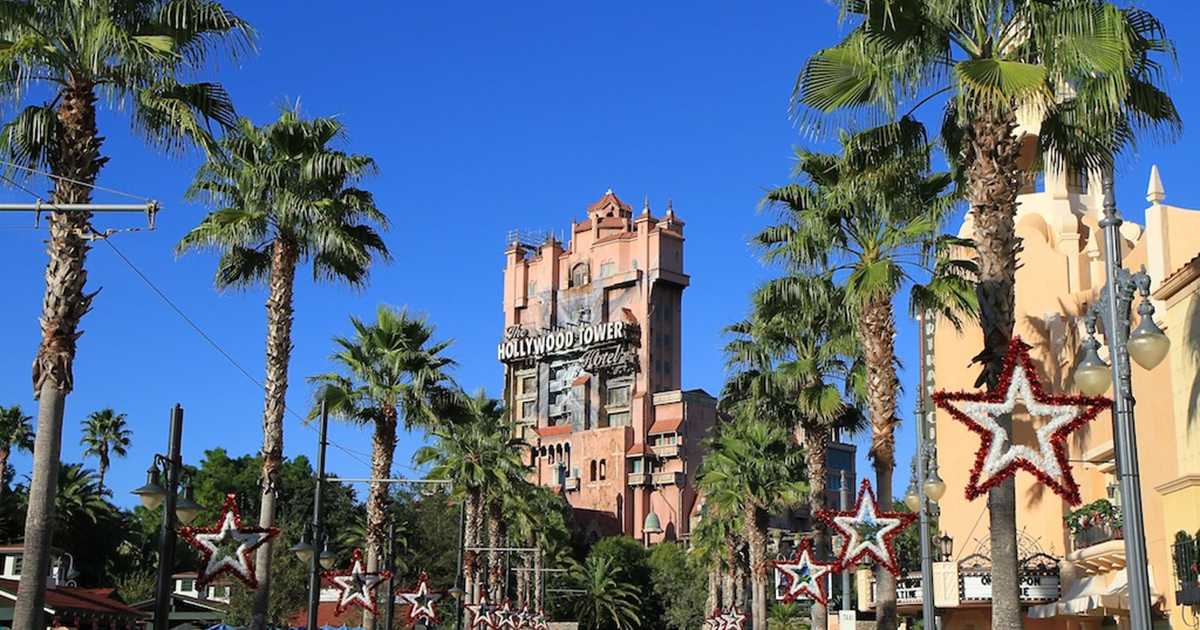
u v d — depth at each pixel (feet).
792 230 97.25
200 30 68.28
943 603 122.83
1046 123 64.13
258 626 89.10
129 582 245.45
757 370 124.16
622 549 368.48
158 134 67.82
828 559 112.88
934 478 77.46
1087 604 93.86
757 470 174.70
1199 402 73.87
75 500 250.78
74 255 60.18
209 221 92.07
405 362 129.08
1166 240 90.38
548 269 518.37
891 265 84.23
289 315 92.53
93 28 61.72
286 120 94.94
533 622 254.06
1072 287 116.16
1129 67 56.13
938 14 57.82
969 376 123.95
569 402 490.49
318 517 102.73
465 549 189.47
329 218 93.97
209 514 324.60
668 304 492.54
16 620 57.16
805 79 60.54
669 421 461.78
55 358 59.11
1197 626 69.56
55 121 63.21
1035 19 56.08
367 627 117.91
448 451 190.08
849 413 115.24
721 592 267.18
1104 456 96.32
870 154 69.56
